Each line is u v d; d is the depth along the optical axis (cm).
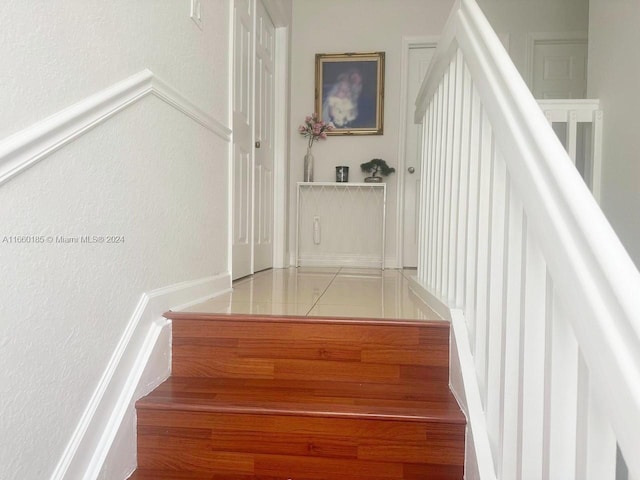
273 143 361
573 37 377
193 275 174
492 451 98
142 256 131
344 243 409
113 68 115
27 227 85
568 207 60
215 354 139
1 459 79
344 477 112
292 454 114
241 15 251
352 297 198
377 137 402
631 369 46
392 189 402
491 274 99
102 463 103
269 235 355
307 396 122
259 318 138
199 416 116
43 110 90
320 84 401
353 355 136
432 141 188
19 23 83
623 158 208
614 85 215
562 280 59
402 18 395
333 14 399
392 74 398
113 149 115
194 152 174
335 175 404
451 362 129
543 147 69
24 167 83
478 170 121
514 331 87
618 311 48
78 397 100
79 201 101
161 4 144
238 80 248
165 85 144
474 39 109
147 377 125
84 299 103
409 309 163
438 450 110
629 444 45
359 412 112
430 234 191
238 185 257
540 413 78
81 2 102
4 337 80
